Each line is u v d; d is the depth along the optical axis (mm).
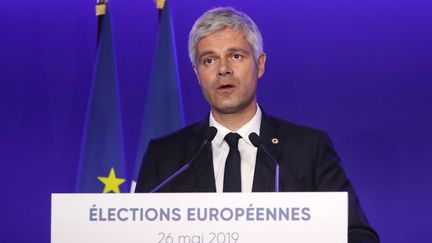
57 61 13383
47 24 13453
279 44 12891
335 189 7176
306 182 7199
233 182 6949
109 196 5090
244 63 7344
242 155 7195
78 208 5098
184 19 13125
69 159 13227
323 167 7352
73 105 13289
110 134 12492
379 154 12453
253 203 5008
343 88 12633
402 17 12578
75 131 13266
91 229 5082
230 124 7520
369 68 12586
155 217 5055
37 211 13219
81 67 13336
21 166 13312
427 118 12359
